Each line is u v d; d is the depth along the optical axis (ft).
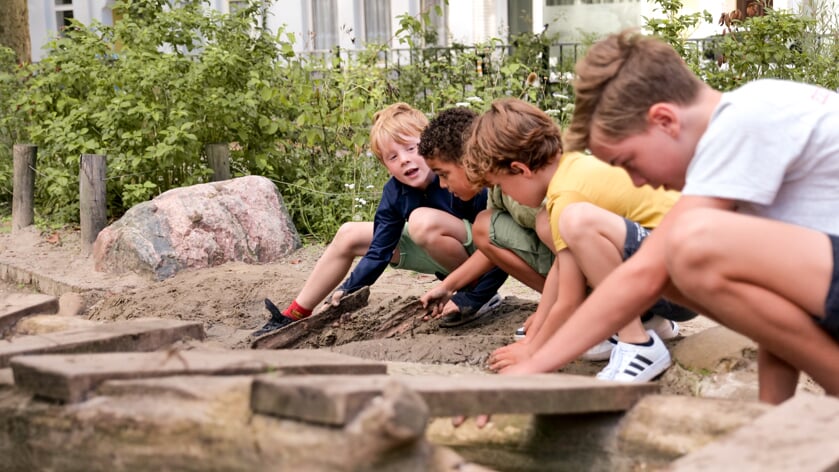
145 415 7.09
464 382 7.57
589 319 8.79
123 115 26.23
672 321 13.14
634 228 11.45
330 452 6.13
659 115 8.64
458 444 8.93
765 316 7.91
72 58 27.81
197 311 18.20
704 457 6.47
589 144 9.11
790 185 8.59
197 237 21.67
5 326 11.00
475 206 15.19
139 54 26.68
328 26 44.45
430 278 19.88
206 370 7.64
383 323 15.15
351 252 15.75
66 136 26.50
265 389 6.54
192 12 28.19
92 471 7.39
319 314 15.07
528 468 8.55
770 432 6.67
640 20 40.06
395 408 5.90
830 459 6.11
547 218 12.76
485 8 41.73
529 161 11.87
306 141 27.27
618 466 7.99
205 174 25.79
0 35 36.37
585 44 36.76
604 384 8.00
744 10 36.99
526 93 28.30
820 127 8.43
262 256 22.62
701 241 7.92
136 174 25.80
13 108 30.22
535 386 7.59
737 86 27.96
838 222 8.53
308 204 25.72
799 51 29.27
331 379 6.70
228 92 27.02
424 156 13.33
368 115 26.22
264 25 28.96
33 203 26.89
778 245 7.82
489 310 15.65
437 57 33.06
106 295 20.12
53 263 23.11
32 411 7.73
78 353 9.02
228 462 6.68
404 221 15.39
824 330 7.93
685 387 11.30
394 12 43.09
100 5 48.03
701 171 8.40
